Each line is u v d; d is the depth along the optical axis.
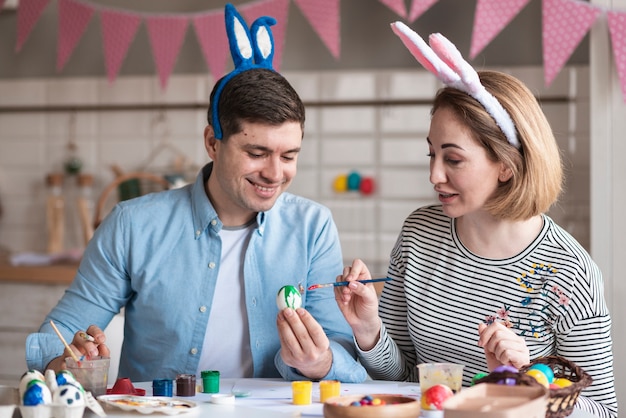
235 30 1.88
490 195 1.74
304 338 1.64
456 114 1.70
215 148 1.90
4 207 4.73
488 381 1.38
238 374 1.95
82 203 4.41
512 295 1.80
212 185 1.95
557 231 1.82
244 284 1.96
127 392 1.65
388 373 1.90
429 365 1.50
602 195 2.98
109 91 4.62
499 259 1.82
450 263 1.87
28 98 4.69
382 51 4.38
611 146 2.99
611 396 1.75
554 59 3.16
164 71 3.83
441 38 1.71
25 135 4.71
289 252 1.99
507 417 1.19
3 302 4.12
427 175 4.30
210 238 1.96
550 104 4.11
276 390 1.72
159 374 1.96
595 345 1.75
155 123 4.58
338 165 4.39
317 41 4.45
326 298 2.00
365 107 4.35
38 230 4.71
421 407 1.47
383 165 4.34
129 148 4.61
